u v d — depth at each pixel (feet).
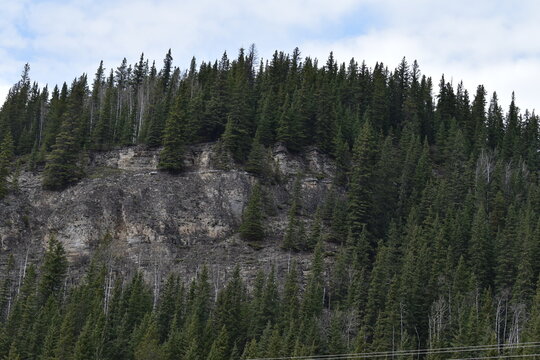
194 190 468.34
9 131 494.59
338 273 383.24
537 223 401.49
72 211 447.01
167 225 445.78
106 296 373.40
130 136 517.14
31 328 328.90
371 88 613.52
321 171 498.69
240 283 367.45
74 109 511.40
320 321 339.16
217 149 484.74
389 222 446.19
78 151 492.54
